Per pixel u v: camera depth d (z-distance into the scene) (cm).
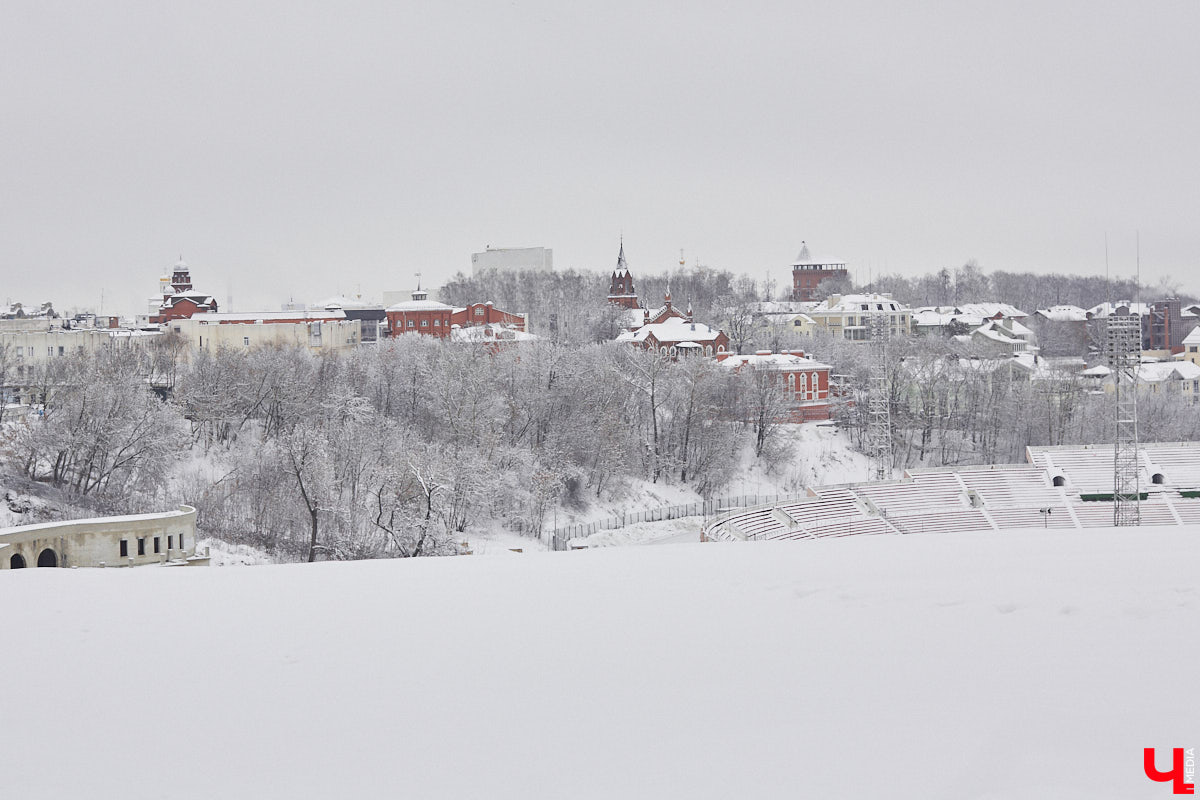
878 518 12306
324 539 9819
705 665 2039
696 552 3194
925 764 1559
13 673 2155
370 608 2558
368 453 11525
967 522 12288
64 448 11019
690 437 15225
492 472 11969
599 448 13925
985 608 2256
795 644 2120
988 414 17612
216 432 13650
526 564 3080
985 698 1772
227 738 1822
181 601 2686
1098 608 2195
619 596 2567
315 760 1727
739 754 1648
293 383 14162
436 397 14138
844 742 1655
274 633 2373
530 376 15162
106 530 7444
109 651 2278
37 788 1662
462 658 2161
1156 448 14062
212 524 10488
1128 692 1752
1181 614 2122
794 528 11656
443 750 1739
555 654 2155
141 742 1817
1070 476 13350
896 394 17425
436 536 9494
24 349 17988
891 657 2006
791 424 17250
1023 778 1486
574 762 1667
